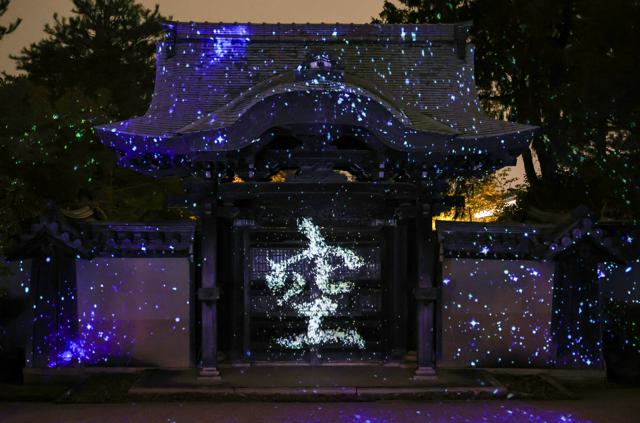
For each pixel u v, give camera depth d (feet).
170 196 48.01
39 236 49.21
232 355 50.29
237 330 50.39
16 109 66.28
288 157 48.83
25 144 60.80
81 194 73.26
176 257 50.06
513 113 99.09
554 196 86.69
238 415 39.86
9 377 52.34
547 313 51.19
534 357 51.16
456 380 46.91
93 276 50.34
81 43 148.97
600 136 73.72
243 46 52.60
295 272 50.96
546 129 88.02
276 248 50.88
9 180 61.21
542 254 49.96
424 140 45.70
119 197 84.43
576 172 81.92
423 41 53.21
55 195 69.00
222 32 52.80
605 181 72.64
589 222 50.08
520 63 94.58
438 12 101.45
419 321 47.50
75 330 50.34
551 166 91.76
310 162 49.06
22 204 63.98
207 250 47.60
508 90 101.30
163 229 50.14
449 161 48.16
